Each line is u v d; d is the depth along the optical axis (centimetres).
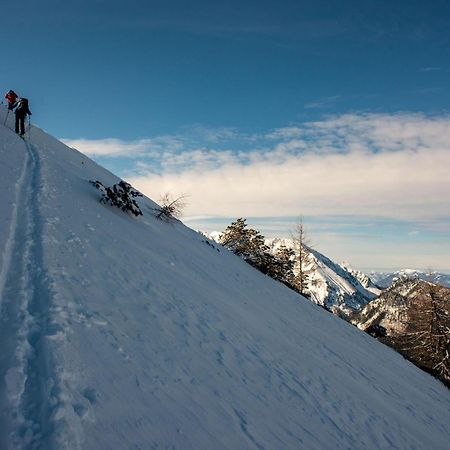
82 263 727
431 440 976
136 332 576
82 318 512
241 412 543
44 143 2053
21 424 308
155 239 1500
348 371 1214
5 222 723
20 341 402
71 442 305
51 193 1098
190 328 730
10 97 1973
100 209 1367
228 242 3144
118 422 366
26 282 545
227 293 1339
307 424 649
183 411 453
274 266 3006
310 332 1512
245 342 860
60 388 354
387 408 1034
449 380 2450
